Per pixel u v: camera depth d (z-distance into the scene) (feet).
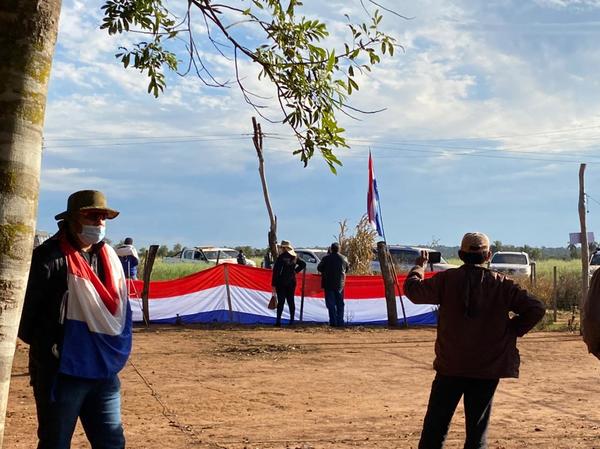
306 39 17.15
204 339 47.26
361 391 29.89
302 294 58.85
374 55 16.56
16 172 9.37
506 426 23.82
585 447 21.07
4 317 9.35
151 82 19.99
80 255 13.47
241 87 17.06
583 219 51.37
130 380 31.68
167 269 114.11
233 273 58.65
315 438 21.81
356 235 81.20
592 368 36.73
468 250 16.37
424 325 57.93
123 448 14.01
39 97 9.62
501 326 16.07
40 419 13.26
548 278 82.43
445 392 16.38
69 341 13.05
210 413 25.40
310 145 16.75
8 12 9.41
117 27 19.12
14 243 9.37
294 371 34.81
